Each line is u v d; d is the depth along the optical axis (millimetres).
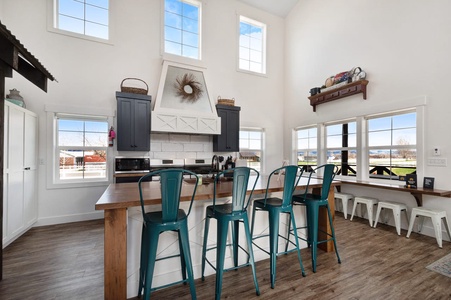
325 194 2287
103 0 3955
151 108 4051
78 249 2537
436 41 2963
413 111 3301
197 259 1999
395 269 2135
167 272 1859
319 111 4797
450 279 1964
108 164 3902
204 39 4781
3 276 1968
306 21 5129
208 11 4836
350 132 4270
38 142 3398
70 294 1725
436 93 2967
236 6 5160
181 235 1524
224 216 1657
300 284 1883
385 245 2711
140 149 3807
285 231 2482
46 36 3482
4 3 3242
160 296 1722
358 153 4000
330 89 4285
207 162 4621
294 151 5562
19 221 2826
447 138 2867
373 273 2062
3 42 1629
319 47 4797
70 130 3734
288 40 5688
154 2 4281
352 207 4109
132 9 4094
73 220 3625
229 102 4699
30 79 2113
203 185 2139
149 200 1523
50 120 3494
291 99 5570
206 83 4375
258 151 5547
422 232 3113
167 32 4527
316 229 2168
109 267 1493
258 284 1879
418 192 2898
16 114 2734
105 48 3879
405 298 1706
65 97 3586
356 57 4012
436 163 2971
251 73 5367
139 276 1748
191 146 4578
